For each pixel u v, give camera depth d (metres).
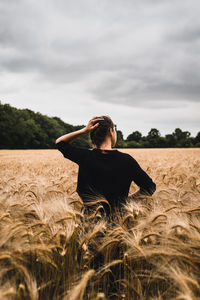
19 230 1.54
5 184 3.59
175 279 1.16
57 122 104.56
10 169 7.29
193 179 3.58
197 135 110.94
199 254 1.33
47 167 7.81
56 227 1.72
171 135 106.31
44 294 1.42
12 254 1.33
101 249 1.51
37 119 91.88
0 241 1.38
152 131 128.88
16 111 85.44
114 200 1.80
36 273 1.49
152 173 5.24
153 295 1.39
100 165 1.79
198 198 2.29
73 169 6.93
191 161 9.74
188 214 1.72
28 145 81.38
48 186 3.17
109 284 1.57
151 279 1.43
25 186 3.17
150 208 1.98
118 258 1.62
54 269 1.53
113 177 1.77
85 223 1.72
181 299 1.00
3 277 1.28
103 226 1.60
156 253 1.33
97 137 1.90
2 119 77.25
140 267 1.55
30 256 1.44
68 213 1.72
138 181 1.84
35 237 1.58
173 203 2.22
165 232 1.55
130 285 1.38
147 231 1.59
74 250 1.62
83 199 1.86
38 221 1.79
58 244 1.56
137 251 1.45
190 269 1.31
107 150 1.83
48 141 87.75
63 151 1.86
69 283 1.46
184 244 1.38
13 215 1.98
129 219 1.72
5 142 75.94
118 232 1.55
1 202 2.23
